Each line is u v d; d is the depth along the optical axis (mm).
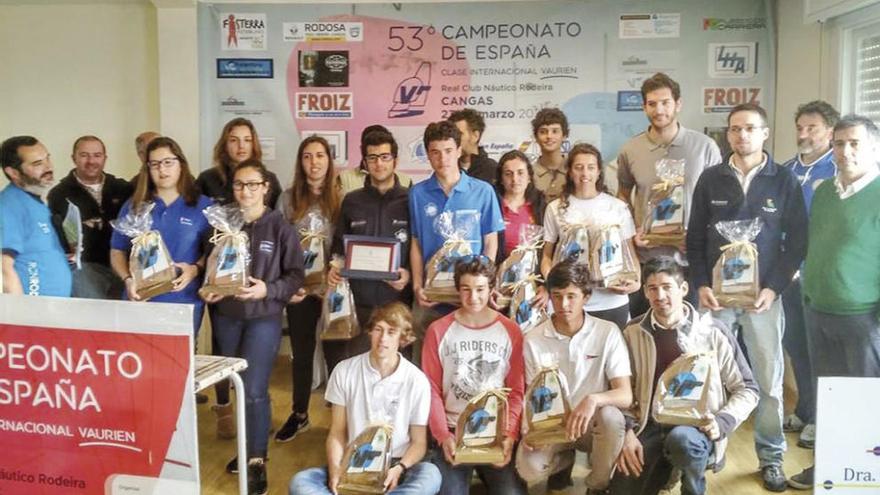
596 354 2680
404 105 4609
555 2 4504
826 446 2111
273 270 3020
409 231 3246
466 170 3742
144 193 3135
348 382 2596
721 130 4516
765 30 4426
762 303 2855
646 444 2637
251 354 2955
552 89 4559
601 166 3260
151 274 2980
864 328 2793
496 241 3148
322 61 4594
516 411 2693
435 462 2615
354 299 3254
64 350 1771
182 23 4551
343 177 4234
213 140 4652
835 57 3771
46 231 3086
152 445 1762
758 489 2943
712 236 3018
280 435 3525
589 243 3100
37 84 4832
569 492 2938
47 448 1812
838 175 2846
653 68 4512
